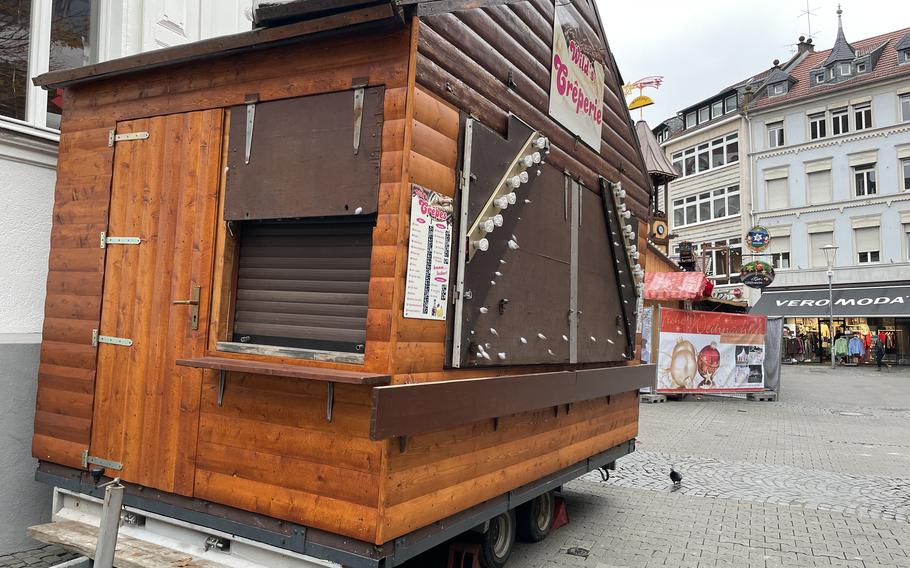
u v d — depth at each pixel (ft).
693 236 131.34
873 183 106.22
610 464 20.27
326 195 10.77
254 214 11.55
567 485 23.53
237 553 11.50
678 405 49.47
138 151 13.24
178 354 12.35
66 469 13.79
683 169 135.95
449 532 11.63
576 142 16.66
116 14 18.84
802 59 128.36
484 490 12.50
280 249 12.11
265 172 11.51
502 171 12.59
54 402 13.98
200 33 20.88
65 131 14.39
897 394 60.54
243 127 11.84
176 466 12.15
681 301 60.90
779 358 54.70
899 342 104.99
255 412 11.33
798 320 113.19
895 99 104.01
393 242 10.12
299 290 11.80
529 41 14.15
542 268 14.43
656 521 19.19
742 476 25.40
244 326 12.28
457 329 11.30
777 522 19.29
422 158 10.44
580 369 16.74
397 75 10.32
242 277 12.43
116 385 13.12
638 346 21.08
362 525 10.02
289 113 11.35
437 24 10.87
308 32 10.65
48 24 17.21
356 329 11.13
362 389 10.19
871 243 105.91
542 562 15.61
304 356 10.89
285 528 10.86
